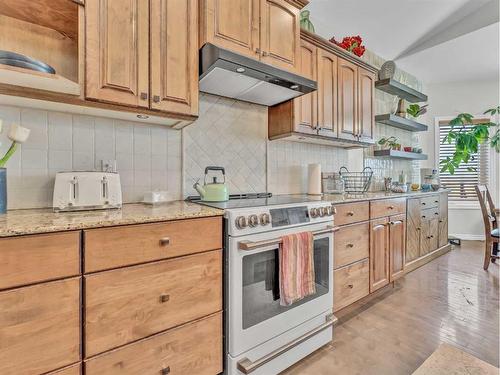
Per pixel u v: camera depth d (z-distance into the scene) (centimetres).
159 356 121
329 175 288
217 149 215
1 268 88
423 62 399
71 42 157
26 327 92
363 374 153
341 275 211
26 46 145
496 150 446
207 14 162
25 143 145
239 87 197
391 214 268
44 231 95
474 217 466
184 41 158
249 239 145
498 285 274
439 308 228
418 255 326
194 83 162
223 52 155
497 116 452
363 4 285
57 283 98
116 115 160
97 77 132
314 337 173
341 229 210
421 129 426
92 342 105
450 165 464
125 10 139
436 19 320
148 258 118
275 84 192
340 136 258
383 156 364
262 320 150
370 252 239
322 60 242
